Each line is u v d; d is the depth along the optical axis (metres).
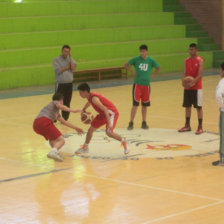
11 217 7.35
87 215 7.39
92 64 25.97
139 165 10.21
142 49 13.73
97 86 23.55
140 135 13.20
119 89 22.45
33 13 26.67
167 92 21.39
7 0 26.77
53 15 27.41
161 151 11.40
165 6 33.41
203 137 12.91
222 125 9.98
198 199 8.08
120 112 16.78
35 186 8.88
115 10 29.89
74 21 27.41
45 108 10.59
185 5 34.03
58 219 7.25
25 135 13.36
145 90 13.84
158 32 30.23
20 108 17.73
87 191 8.55
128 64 13.88
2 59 23.50
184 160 10.59
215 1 32.75
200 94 13.23
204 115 16.14
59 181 9.16
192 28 32.81
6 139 12.88
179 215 7.35
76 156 11.02
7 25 25.03
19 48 24.75
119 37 28.47
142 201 8.00
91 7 28.84
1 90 22.66
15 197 8.27
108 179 9.26
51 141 10.66
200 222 7.07
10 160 10.77
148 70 13.80
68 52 15.08
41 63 24.91
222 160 10.13
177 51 30.44
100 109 10.89
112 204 7.86
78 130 10.65
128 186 8.81
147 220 7.16
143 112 14.05
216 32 32.81
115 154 11.15
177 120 15.34
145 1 31.27
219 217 7.26
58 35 26.06
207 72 28.95
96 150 11.55
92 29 27.58
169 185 8.85
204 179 9.20
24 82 23.67
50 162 10.54
